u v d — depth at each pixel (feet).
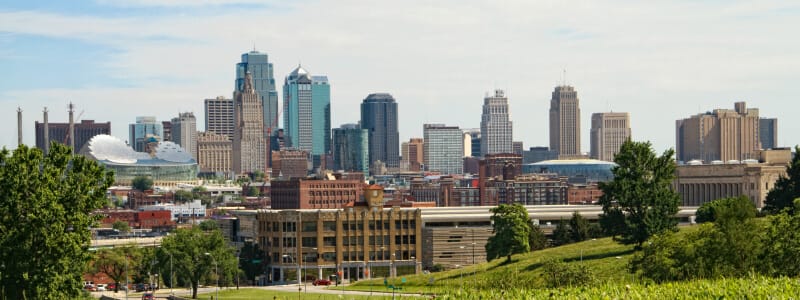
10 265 597.52
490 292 494.18
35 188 612.29
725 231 611.47
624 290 463.01
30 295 599.16
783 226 591.78
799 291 444.96
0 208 604.49
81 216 619.26
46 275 598.34
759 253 599.57
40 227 598.75
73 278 616.39
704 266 609.42
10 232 599.16
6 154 621.72
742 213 616.39
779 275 558.97
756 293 446.19
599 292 471.62
